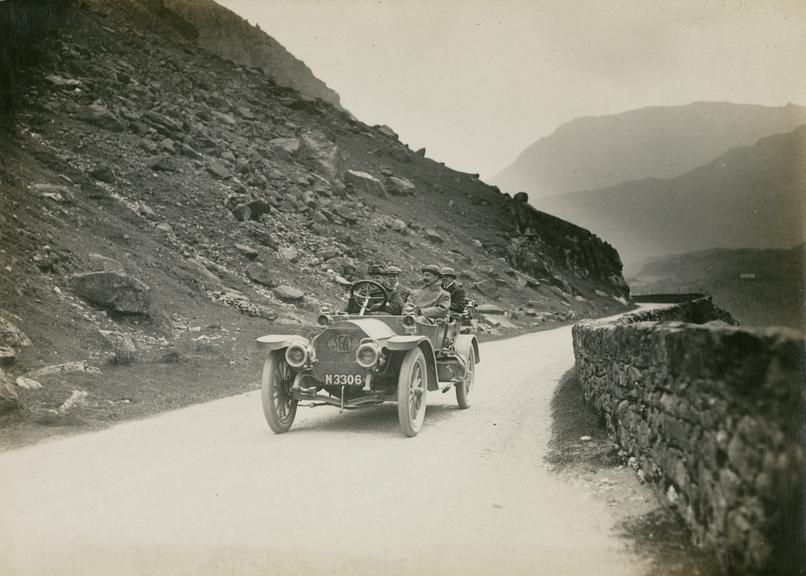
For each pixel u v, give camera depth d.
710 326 3.42
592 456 5.14
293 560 3.41
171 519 4.00
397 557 3.41
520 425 6.74
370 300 7.34
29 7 29.98
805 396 2.86
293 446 5.85
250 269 18.94
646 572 3.14
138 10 52.78
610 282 55.94
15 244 12.05
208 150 27.09
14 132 19.66
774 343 2.85
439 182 51.50
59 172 18.41
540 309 34.41
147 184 21.19
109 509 4.19
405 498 4.34
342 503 4.24
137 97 28.83
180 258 16.86
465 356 7.89
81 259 13.20
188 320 13.45
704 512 3.28
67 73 27.59
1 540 3.74
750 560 2.82
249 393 9.38
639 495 4.19
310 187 31.53
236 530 3.81
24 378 8.05
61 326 10.30
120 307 11.86
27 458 5.57
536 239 50.00
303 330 14.94
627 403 5.02
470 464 5.18
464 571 3.25
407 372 6.16
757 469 2.81
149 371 9.82
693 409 3.46
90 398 8.07
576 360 9.21
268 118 39.31
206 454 5.62
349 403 6.29
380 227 32.41
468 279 32.59
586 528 3.73
